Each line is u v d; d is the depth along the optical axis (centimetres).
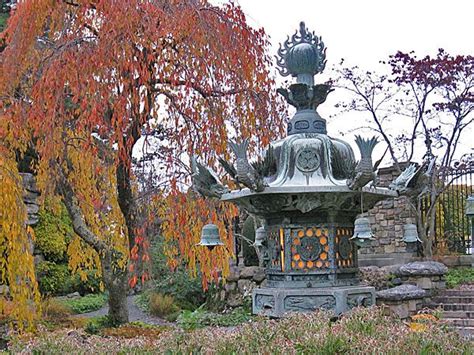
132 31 678
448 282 999
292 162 395
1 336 728
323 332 354
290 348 337
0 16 1130
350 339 347
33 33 727
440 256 1147
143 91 711
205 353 353
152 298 1239
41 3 716
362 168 355
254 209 411
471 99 1227
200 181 415
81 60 664
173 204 762
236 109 780
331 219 397
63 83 670
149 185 808
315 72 419
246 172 367
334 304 383
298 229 399
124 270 861
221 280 1130
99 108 661
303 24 420
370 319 373
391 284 944
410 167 434
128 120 682
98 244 856
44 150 694
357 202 404
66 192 827
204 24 727
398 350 332
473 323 830
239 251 1220
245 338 370
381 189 404
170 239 816
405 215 1216
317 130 409
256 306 408
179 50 728
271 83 807
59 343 435
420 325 416
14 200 686
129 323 869
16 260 689
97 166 736
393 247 1229
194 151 736
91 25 726
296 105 416
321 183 385
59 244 1302
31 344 441
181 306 1239
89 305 1229
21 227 695
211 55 735
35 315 732
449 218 1250
